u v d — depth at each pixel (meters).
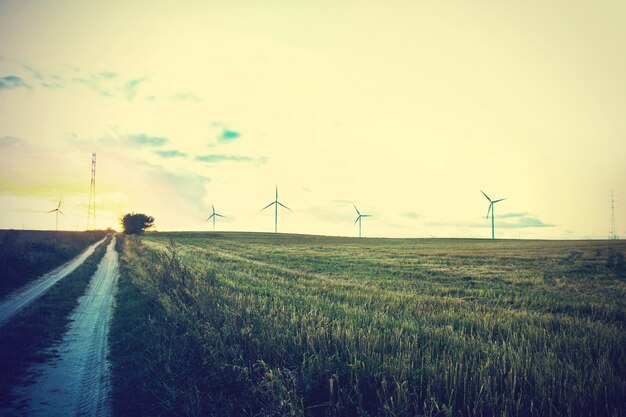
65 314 15.12
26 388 7.89
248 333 8.56
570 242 98.88
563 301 17.72
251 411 6.21
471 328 10.67
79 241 63.28
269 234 149.50
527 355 7.57
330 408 5.89
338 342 8.39
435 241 113.25
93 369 9.08
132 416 6.69
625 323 13.45
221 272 25.56
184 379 7.69
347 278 28.16
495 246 79.19
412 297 17.06
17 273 23.78
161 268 18.70
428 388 5.92
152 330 11.05
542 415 5.60
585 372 7.04
